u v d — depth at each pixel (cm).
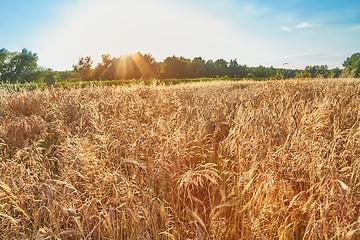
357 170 275
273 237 240
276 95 701
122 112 584
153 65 7338
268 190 250
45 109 640
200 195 310
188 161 366
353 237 210
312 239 221
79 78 6247
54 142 482
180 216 279
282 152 303
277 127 404
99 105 634
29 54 6962
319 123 386
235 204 266
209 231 244
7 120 558
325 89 739
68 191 283
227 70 7938
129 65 6625
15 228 253
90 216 255
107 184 292
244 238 252
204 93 899
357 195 264
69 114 623
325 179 259
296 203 253
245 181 285
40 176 329
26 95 757
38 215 251
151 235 246
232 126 464
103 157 352
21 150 358
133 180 290
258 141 343
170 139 358
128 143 387
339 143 367
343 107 524
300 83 892
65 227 272
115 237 251
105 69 6456
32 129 489
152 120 484
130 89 883
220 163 354
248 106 546
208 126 479
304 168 289
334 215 227
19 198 267
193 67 7712
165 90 923
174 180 304
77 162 331
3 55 6638
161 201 273
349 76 1147
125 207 258
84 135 446
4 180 286
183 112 568
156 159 329
